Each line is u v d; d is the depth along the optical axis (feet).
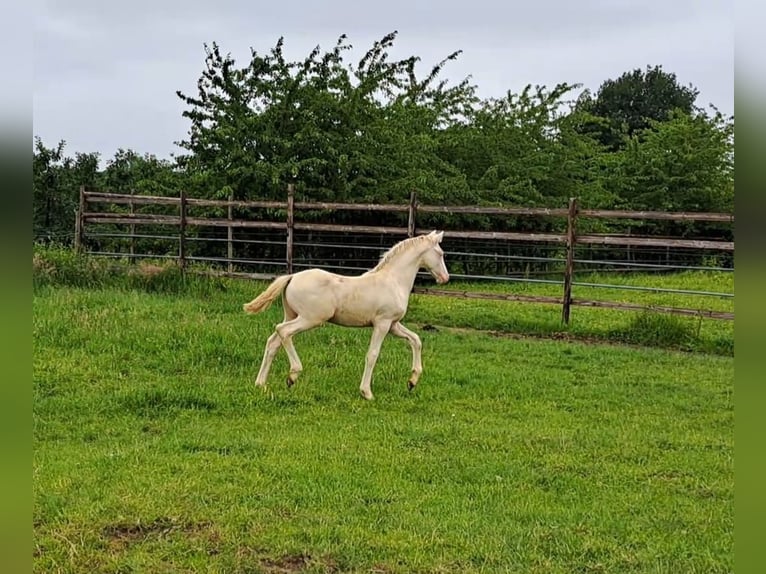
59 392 25.59
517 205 72.84
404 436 22.89
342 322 27.78
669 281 69.31
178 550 14.90
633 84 173.06
